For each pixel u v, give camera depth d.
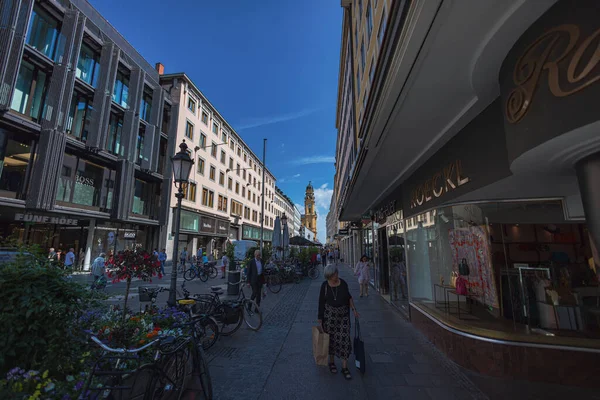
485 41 2.72
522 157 2.62
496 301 4.49
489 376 3.81
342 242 40.28
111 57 18.97
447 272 5.45
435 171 5.54
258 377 3.81
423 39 2.74
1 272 2.51
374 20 8.16
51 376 2.57
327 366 4.16
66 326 2.72
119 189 19.69
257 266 8.28
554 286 4.16
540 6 2.31
